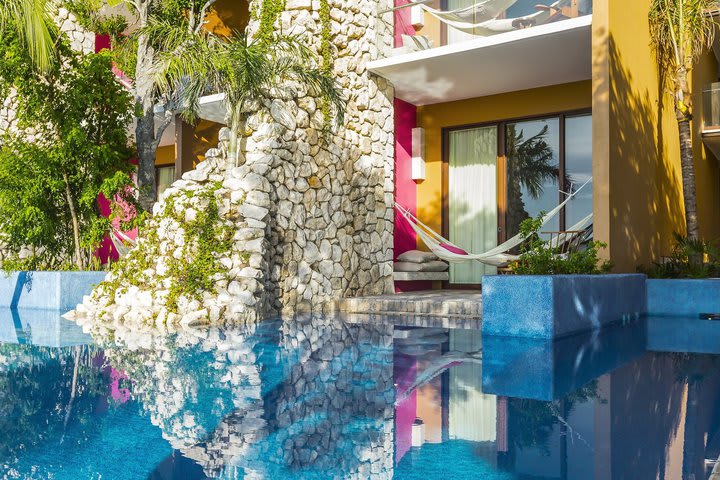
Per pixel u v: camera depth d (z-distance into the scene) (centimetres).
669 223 986
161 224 710
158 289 681
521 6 973
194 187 737
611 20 752
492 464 207
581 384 347
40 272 866
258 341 518
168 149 1426
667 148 984
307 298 823
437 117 1117
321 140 866
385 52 988
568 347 494
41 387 329
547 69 934
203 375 364
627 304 722
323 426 254
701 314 761
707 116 1122
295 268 808
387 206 980
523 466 205
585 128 1003
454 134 1120
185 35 768
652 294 789
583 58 885
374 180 952
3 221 862
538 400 305
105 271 891
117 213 885
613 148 745
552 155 1028
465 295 919
